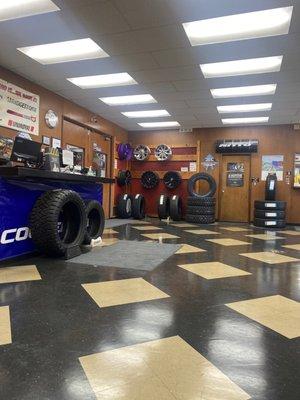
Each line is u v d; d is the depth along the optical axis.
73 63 5.11
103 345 1.70
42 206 3.56
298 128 8.88
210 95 6.58
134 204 9.20
